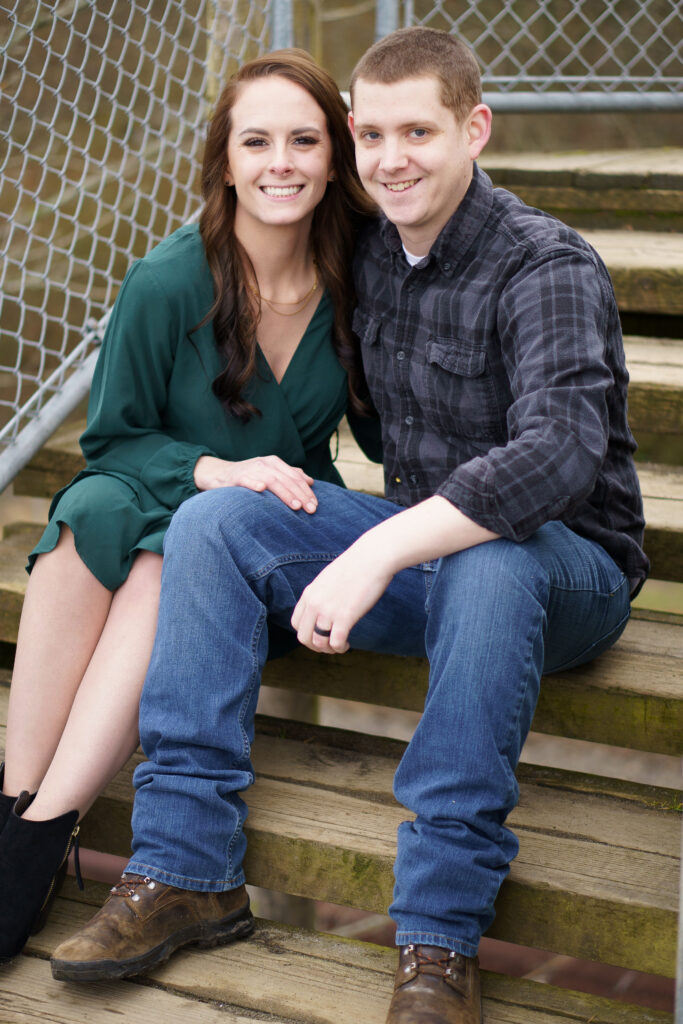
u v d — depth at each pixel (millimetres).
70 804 1495
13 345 4219
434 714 1320
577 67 5422
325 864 1504
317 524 1550
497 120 5863
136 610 1545
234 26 2449
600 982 3152
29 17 2402
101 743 1508
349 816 1576
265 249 1673
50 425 2127
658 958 1378
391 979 1438
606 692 1631
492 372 1536
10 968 1459
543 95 2863
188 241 1681
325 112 1628
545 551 1437
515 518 1335
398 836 1360
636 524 1603
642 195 2869
